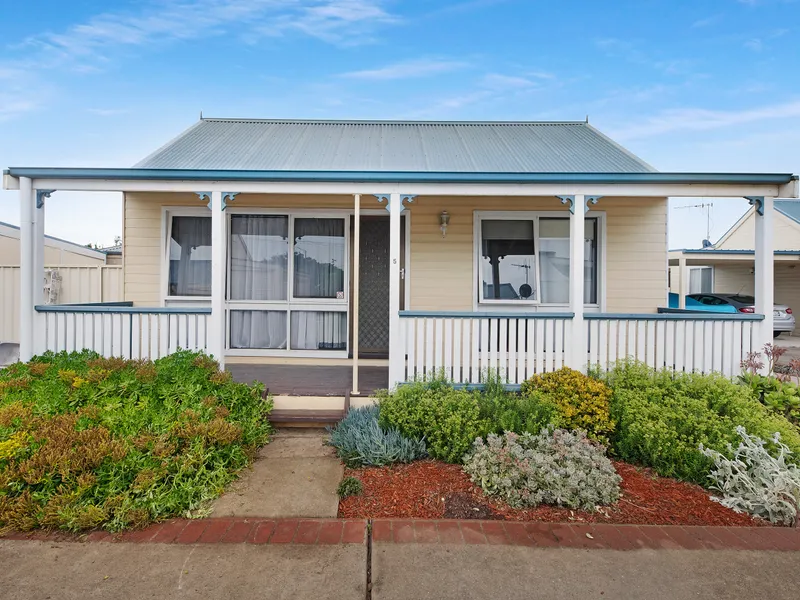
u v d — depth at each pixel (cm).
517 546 276
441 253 680
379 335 707
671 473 370
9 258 1131
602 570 255
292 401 505
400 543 278
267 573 249
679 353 525
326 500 332
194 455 341
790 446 368
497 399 420
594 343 526
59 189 514
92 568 251
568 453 349
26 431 340
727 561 265
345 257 687
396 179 507
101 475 307
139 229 681
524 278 678
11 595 230
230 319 686
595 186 516
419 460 397
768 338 524
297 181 514
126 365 479
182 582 241
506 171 559
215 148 672
